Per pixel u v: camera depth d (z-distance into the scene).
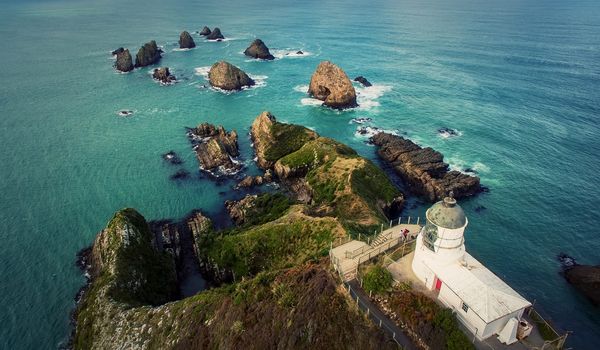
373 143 112.19
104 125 124.25
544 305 61.53
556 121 122.25
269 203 83.12
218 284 67.75
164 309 53.19
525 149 106.75
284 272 47.28
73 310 62.12
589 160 100.94
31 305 63.00
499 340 35.34
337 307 38.91
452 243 38.22
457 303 36.44
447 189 86.00
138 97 148.00
